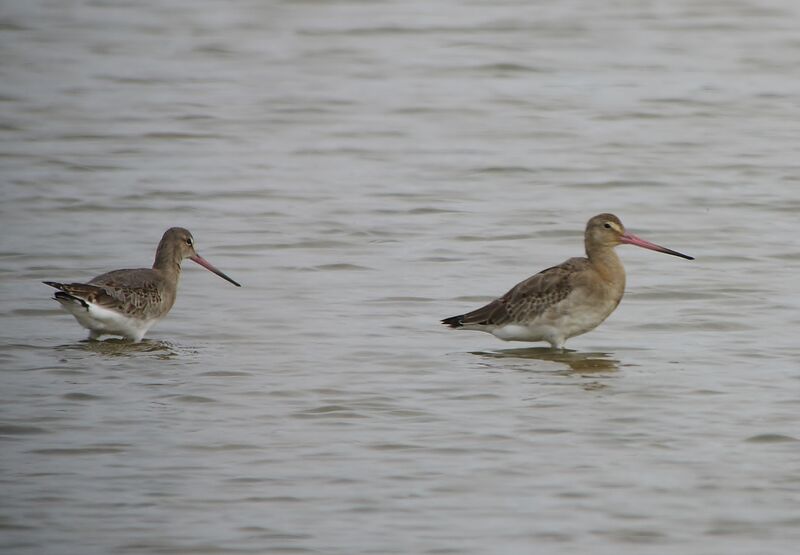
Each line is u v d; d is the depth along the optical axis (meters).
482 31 34.31
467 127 26.95
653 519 11.15
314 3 37.78
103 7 38.00
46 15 37.03
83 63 32.34
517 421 13.28
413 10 36.78
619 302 15.89
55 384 14.33
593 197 22.58
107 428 13.09
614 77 30.16
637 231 20.77
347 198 22.62
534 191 22.97
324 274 18.84
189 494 11.64
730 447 12.59
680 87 29.23
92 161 24.94
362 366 15.04
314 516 11.23
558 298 15.50
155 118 27.80
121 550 10.65
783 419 13.23
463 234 20.66
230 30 35.22
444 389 14.24
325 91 29.69
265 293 17.98
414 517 11.21
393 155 25.25
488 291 18.00
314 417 13.41
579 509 11.34
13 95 29.53
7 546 10.69
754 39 32.94
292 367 14.98
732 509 11.31
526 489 11.73
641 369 14.91
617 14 35.59
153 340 16.03
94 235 20.69
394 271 18.94
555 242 20.34
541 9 36.41
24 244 20.09
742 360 15.16
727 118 27.09
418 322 16.78
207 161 25.02
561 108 28.08
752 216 21.41
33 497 11.57
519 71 30.86
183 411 13.56
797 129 26.27
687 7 36.03
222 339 16.06
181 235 16.53
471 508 11.38
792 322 16.56
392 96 29.20
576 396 13.98
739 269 18.86
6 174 24.02
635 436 12.87
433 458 12.38
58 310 17.22
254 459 12.36
